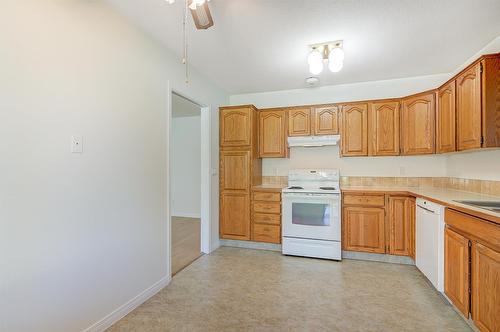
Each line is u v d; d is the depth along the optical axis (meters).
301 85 3.80
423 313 2.04
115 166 1.96
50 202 1.50
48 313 1.49
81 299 1.69
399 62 2.97
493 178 2.42
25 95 1.38
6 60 1.30
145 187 2.28
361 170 3.74
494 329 1.51
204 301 2.24
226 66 3.06
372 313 2.05
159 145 2.46
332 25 2.17
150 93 2.34
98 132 1.82
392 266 3.03
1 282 1.28
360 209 3.20
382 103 3.37
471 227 1.74
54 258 1.52
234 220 3.70
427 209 2.49
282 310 2.10
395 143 3.31
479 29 2.24
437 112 2.97
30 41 1.40
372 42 2.48
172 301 2.24
